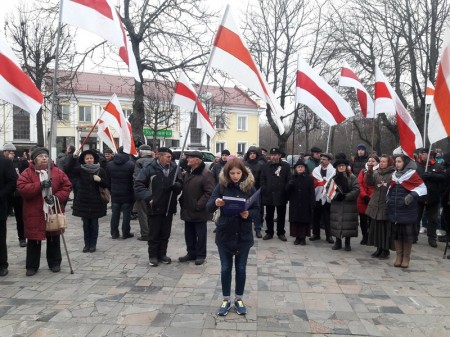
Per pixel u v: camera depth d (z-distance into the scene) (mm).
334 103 8312
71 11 5277
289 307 4383
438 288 5098
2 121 30812
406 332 3807
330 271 5816
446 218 6895
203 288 4965
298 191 7461
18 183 5285
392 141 30109
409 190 5938
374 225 6559
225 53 5441
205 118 7953
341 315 4180
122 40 5426
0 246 5441
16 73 5211
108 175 7883
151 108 23234
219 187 4195
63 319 4016
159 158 6105
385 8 17578
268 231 8125
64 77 16312
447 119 6562
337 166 7070
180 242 7723
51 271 5660
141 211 7688
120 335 3678
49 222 5406
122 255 6609
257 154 8953
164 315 4121
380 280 5410
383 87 8445
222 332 3750
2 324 3898
